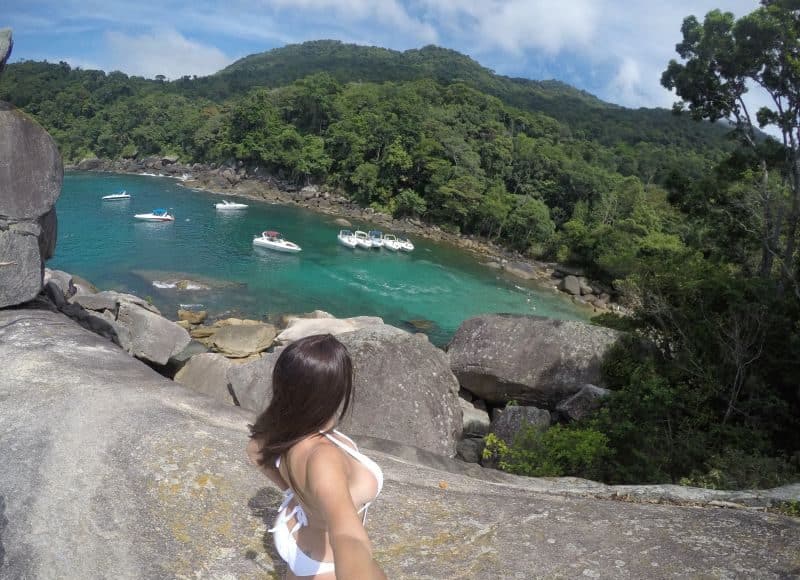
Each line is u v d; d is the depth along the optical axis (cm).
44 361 707
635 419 1217
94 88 14162
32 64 15475
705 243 2419
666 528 376
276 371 200
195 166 9294
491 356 1686
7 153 968
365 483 196
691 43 2242
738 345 1317
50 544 369
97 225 4928
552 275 5066
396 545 365
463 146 7012
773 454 1161
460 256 5350
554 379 1638
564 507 420
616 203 6425
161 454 457
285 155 7875
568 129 12031
